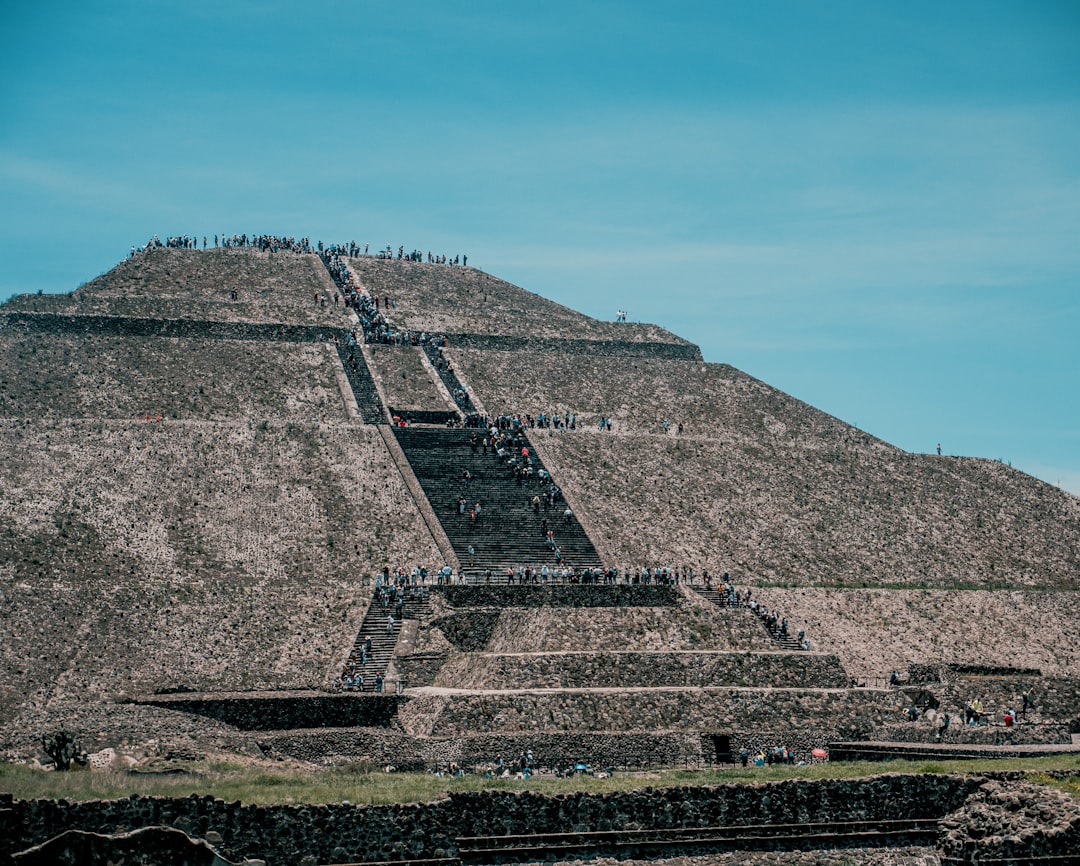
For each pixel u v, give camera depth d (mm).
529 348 159000
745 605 101062
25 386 127438
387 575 100062
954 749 69000
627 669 84438
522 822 50281
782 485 129500
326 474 116688
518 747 73125
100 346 138625
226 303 155375
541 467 124062
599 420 141250
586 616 90250
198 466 114750
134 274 162750
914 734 77875
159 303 151125
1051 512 132625
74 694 82125
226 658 88812
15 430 115938
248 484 113188
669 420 143750
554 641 87562
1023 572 120812
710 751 76625
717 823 52594
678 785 52969
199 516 107375
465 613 94750
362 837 47812
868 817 54219
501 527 111875
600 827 51031
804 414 149500
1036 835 50750
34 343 136250
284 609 95125
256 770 60250
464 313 167125
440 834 48812
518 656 83500
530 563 106938
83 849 44156
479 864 48875
